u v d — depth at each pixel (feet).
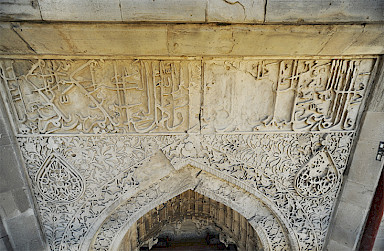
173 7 6.27
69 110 8.64
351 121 8.96
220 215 18.26
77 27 6.64
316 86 8.50
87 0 6.11
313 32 6.88
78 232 9.95
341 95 8.59
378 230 9.82
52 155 9.03
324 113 8.95
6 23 6.46
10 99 8.25
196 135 9.21
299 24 6.73
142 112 8.85
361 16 6.39
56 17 6.30
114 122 8.89
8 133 8.48
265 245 11.04
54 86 8.17
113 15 6.34
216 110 8.94
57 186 9.45
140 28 6.72
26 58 7.68
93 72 8.12
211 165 9.57
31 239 9.68
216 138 9.29
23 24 6.52
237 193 10.43
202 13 6.37
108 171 9.43
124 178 9.53
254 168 9.66
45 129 8.75
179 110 8.91
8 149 8.54
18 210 9.19
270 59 8.14
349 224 9.92
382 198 9.09
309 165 9.56
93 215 9.84
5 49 7.23
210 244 19.92
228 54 7.78
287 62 8.22
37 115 8.61
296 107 8.86
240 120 9.11
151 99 8.69
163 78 8.39
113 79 8.30
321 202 10.21
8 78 7.91
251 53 7.73
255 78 8.50
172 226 20.16
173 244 20.03
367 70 8.14
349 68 8.11
